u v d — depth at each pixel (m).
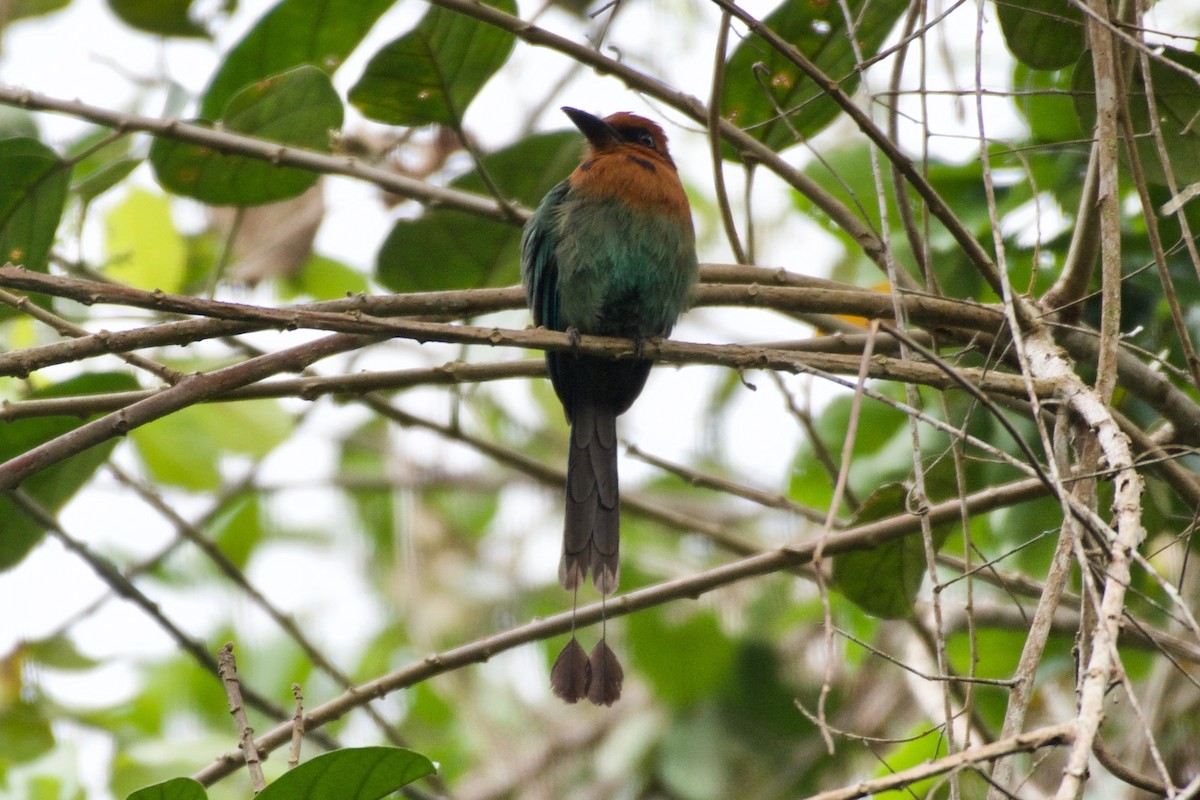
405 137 10.45
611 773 15.39
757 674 15.13
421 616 16.31
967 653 12.27
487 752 15.91
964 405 10.90
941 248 11.23
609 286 10.20
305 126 10.15
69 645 13.11
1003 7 9.46
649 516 11.58
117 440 9.94
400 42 9.27
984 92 7.29
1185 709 10.91
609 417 10.16
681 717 15.20
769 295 8.76
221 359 12.81
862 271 12.11
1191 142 8.80
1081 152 10.31
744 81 10.23
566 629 9.13
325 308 7.95
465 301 8.15
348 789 6.30
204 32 13.02
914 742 11.34
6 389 13.51
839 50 10.05
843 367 7.79
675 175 10.73
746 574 9.13
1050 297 8.74
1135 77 8.78
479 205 9.77
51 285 6.94
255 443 14.02
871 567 9.50
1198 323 10.29
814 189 9.52
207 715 16.05
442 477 16.44
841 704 14.67
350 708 8.81
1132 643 10.34
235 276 13.62
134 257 13.94
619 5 9.13
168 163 10.13
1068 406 7.38
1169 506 10.46
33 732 12.74
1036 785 11.45
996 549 11.48
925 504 6.68
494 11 8.89
